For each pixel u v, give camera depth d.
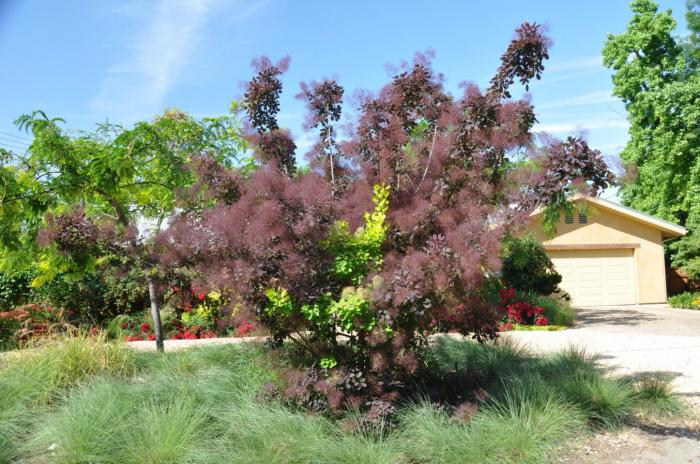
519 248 10.06
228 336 10.55
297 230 4.32
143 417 4.50
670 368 7.05
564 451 4.24
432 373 5.50
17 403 5.09
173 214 5.77
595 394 5.14
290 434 4.21
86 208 8.54
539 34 4.62
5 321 10.13
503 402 4.93
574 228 18.27
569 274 18.27
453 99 5.21
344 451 3.94
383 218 4.50
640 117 21.27
